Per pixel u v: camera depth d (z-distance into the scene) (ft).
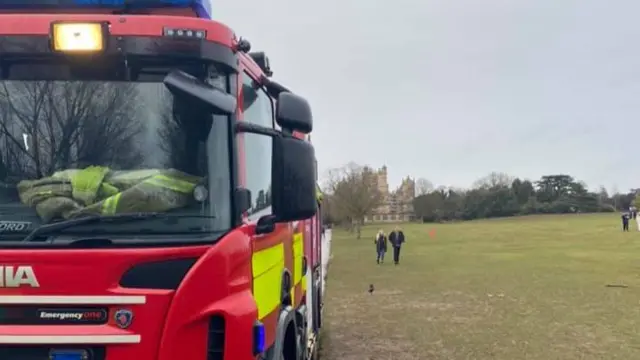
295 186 11.21
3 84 10.62
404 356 34.76
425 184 396.78
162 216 10.38
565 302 55.62
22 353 9.84
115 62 10.64
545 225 258.98
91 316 9.80
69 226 10.15
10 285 9.79
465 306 54.13
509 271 85.40
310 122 11.63
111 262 9.81
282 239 15.65
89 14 11.69
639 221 200.03
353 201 214.69
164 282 9.95
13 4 12.00
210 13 13.20
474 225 286.05
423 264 100.32
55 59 10.64
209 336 10.09
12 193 10.37
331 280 77.00
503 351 36.06
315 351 28.66
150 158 10.62
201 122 10.75
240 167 11.16
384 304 55.93
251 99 12.62
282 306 15.75
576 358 34.40
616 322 45.19
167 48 10.59
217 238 10.44
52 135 10.59
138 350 9.74
